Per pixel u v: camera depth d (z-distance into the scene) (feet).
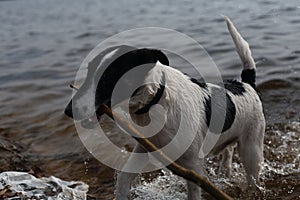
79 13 63.93
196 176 9.98
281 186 15.92
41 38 46.24
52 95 27.09
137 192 15.93
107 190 16.17
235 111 14.44
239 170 17.52
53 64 34.37
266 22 41.04
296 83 25.11
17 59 37.42
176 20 47.57
